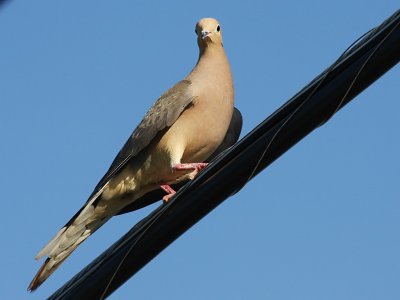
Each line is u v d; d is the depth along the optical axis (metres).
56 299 9.46
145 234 9.34
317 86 8.73
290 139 8.88
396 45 8.16
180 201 9.40
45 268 14.38
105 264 9.39
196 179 9.41
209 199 9.32
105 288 9.31
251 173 9.16
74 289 9.43
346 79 8.55
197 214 9.34
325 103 8.67
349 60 8.59
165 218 9.37
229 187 9.25
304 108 8.76
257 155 9.10
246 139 9.21
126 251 9.35
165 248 9.37
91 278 9.40
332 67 8.66
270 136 9.05
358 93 8.49
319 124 8.74
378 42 8.40
